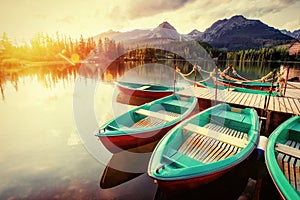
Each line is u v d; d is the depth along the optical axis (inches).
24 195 142.0
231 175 150.2
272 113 247.0
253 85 434.0
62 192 144.9
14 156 198.7
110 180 159.2
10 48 2004.2
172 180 105.6
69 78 872.3
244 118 204.5
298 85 400.2
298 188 115.8
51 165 181.8
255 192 145.4
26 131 266.8
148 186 152.4
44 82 759.7
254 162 160.7
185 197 132.3
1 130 271.0
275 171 111.5
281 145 142.3
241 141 150.3
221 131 194.9
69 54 2054.6
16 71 1288.1
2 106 408.5
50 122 306.0
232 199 138.5
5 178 162.1
